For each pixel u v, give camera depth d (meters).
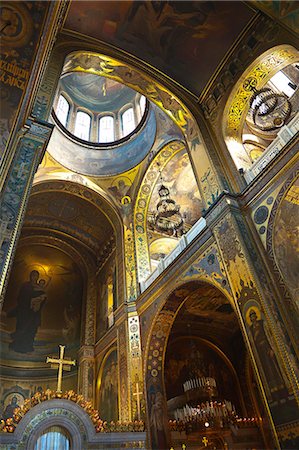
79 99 19.94
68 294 19.64
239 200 10.02
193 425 13.88
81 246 20.22
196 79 12.81
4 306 18.02
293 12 9.17
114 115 20.39
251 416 15.32
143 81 13.45
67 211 18.88
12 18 5.36
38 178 15.94
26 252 19.31
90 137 19.27
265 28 10.63
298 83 14.61
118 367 13.38
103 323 16.84
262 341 7.64
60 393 9.44
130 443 9.11
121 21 11.78
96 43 12.41
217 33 11.41
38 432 8.45
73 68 12.90
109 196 17.52
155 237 16.78
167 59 12.64
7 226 6.04
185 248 11.73
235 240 9.14
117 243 17.05
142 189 17.08
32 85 6.09
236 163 11.00
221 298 14.51
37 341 17.92
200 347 16.81
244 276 8.61
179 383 15.72
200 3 10.65
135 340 13.17
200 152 11.95
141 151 17.36
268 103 13.02
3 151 5.61
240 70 11.45
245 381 16.12
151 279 14.03
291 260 8.20
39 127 7.63
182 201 17.50
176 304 12.52
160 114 15.55
